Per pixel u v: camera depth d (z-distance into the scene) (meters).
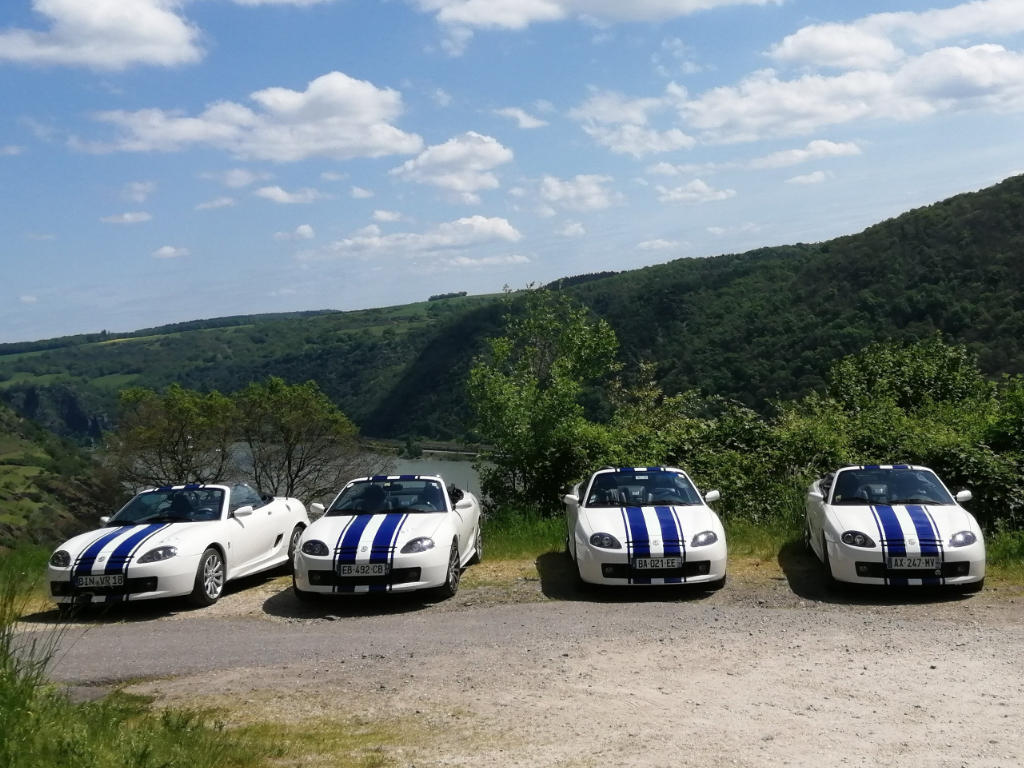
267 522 11.27
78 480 33.94
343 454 35.47
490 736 4.87
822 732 4.80
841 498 10.03
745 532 12.55
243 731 4.97
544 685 5.92
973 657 6.40
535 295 16.98
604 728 4.96
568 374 16.47
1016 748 4.47
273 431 35.59
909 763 4.29
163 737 4.57
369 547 9.13
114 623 8.94
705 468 14.52
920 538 8.84
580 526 9.72
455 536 9.85
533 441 15.79
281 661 6.90
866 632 7.36
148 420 33.84
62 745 4.12
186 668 6.76
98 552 9.28
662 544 9.13
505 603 9.24
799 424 15.11
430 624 8.23
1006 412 13.52
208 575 9.77
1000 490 11.98
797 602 8.92
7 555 13.36
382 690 5.93
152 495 10.82
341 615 8.99
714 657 6.61
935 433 13.41
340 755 4.57
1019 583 9.41
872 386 19.97
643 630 7.59
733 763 4.33
